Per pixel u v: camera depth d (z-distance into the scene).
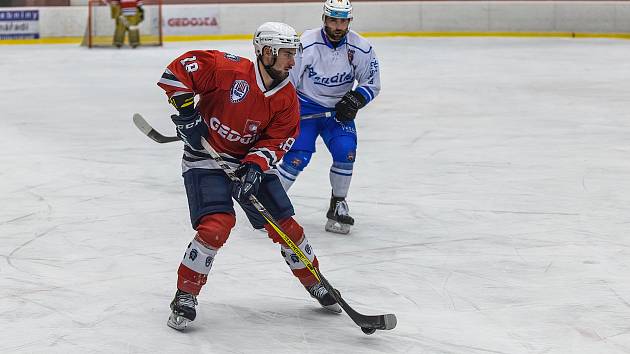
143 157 14.30
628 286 8.00
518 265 8.66
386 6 42.38
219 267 8.55
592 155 14.51
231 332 6.82
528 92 22.77
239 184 6.73
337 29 9.27
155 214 10.63
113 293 7.73
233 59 6.68
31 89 23.22
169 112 19.44
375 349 6.50
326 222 10.41
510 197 11.60
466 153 14.73
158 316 7.15
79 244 9.32
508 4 42.31
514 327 6.98
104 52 34.69
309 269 6.68
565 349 6.54
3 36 38.38
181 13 40.09
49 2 40.12
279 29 6.48
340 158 9.70
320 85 9.57
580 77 25.98
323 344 6.59
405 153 14.75
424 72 27.47
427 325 7.02
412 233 9.89
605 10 41.09
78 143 15.55
